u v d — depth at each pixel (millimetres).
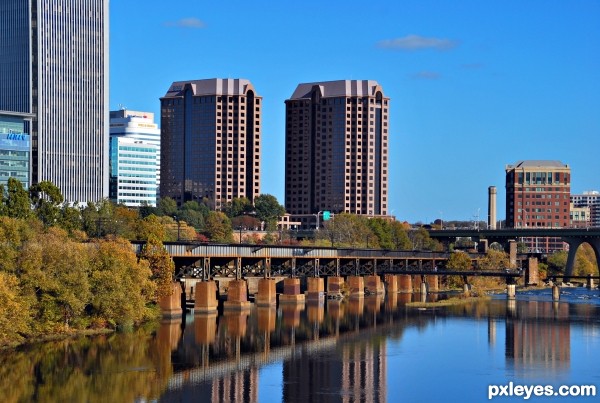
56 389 155625
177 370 173500
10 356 180125
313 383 165250
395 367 181625
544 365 184875
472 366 183125
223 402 150125
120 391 155500
